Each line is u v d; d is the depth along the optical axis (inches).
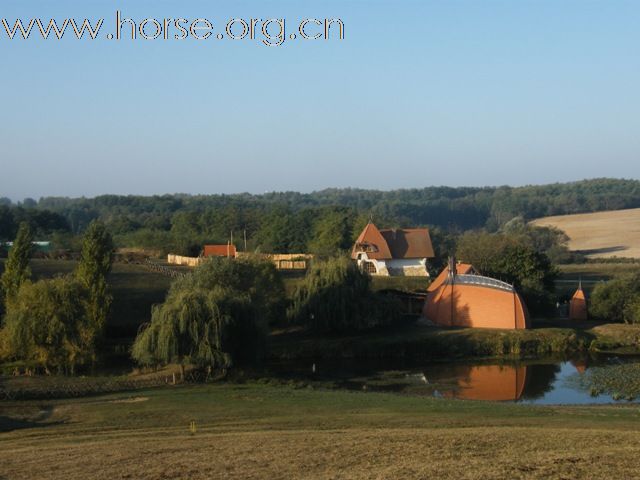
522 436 1064.2
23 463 968.3
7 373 2158.0
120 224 7081.7
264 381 2098.9
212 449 1029.8
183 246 5236.2
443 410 1493.6
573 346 2780.5
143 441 1130.7
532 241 6579.7
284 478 848.9
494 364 2541.8
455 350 2694.4
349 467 888.9
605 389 2098.9
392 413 1443.2
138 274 3740.2
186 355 2102.6
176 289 2746.1
